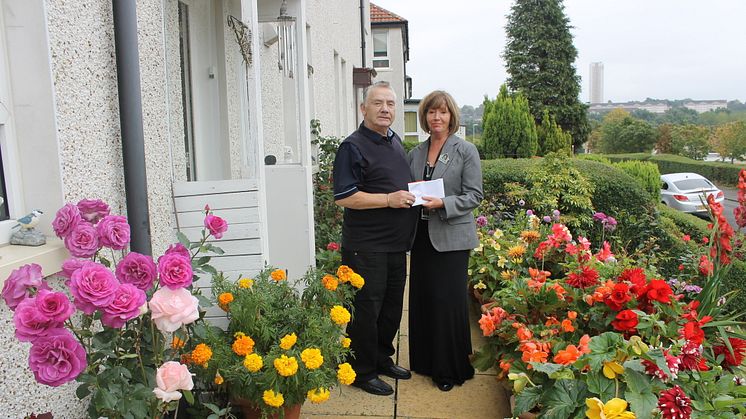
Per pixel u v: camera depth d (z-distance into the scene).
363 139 3.17
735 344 2.78
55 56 2.05
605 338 2.36
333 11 10.30
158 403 1.86
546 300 3.16
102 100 2.33
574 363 2.31
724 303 3.24
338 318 2.76
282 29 4.33
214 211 2.99
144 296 1.71
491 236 5.23
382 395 3.38
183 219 2.99
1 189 2.01
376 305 3.28
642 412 2.08
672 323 2.65
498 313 3.16
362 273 3.22
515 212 6.90
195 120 3.91
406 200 3.10
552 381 2.43
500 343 3.26
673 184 18.58
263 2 4.33
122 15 2.33
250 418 2.70
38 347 1.44
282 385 2.48
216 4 4.20
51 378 1.43
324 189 6.58
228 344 2.62
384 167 3.16
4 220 2.00
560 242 4.39
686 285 4.05
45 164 2.06
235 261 3.05
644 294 2.78
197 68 3.94
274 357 2.45
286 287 2.93
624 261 4.18
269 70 5.67
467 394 3.38
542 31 35.53
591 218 6.75
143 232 2.43
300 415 3.12
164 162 2.86
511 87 36.56
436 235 3.34
